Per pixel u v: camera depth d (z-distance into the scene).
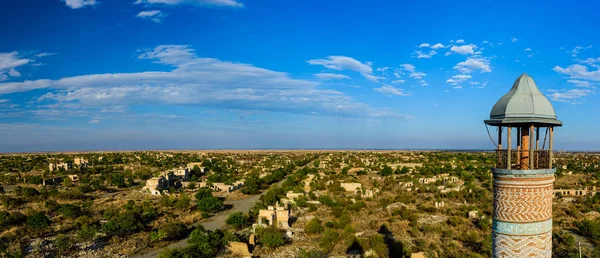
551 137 15.34
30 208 64.94
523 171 14.73
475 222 54.12
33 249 43.78
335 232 47.69
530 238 14.86
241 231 52.53
